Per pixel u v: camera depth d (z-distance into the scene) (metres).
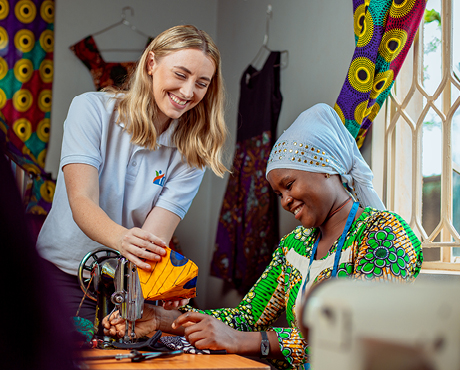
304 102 2.65
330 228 1.39
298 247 1.49
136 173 1.67
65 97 3.43
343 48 2.36
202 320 1.21
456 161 1.88
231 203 3.05
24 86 3.28
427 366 0.28
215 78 1.70
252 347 1.21
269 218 2.72
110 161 1.62
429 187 1.97
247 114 3.02
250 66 3.10
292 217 2.63
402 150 2.10
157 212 1.69
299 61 2.72
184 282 1.15
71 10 3.50
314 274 1.36
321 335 0.28
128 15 3.65
